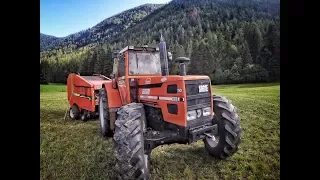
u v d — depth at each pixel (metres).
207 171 2.65
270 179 2.40
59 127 4.75
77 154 3.21
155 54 3.58
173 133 2.48
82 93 5.57
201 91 2.51
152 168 2.72
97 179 2.54
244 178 2.46
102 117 4.14
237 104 5.29
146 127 2.82
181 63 2.64
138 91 3.09
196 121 2.45
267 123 4.01
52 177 2.56
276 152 2.97
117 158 2.16
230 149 2.77
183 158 2.99
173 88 2.47
